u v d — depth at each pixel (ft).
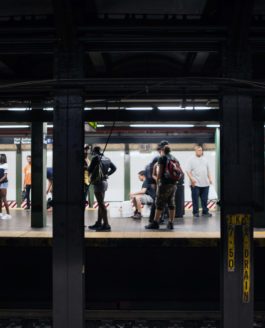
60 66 16.75
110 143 49.67
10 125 40.40
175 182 28.78
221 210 17.12
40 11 17.35
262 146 31.32
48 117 28.86
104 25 16.30
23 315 23.34
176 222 33.60
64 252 17.06
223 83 16.30
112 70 28.22
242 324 16.83
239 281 16.87
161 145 29.01
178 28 16.31
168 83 16.39
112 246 25.63
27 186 48.49
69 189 17.04
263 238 25.39
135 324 22.57
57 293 17.01
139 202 36.19
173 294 27.12
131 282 27.27
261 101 28.35
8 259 27.68
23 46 17.08
